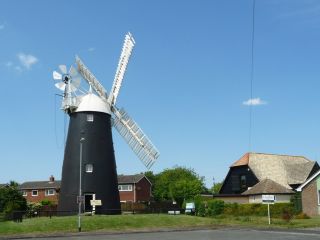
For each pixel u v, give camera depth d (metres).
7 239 25.94
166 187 84.50
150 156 42.00
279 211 47.25
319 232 28.41
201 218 38.09
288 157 62.66
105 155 41.16
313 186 45.81
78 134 41.06
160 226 33.28
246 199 54.19
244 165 59.56
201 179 88.56
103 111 41.91
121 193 75.88
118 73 43.34
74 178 40.22
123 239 24.86
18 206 44.09
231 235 26.59
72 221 32.72
